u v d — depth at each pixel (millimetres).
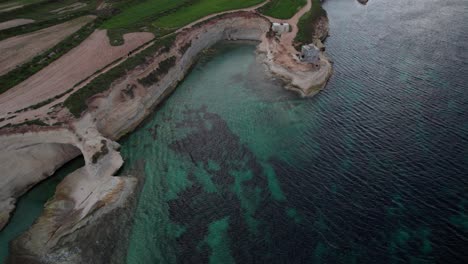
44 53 59219
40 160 43938
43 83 52125
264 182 41719
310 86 59156
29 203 41281
